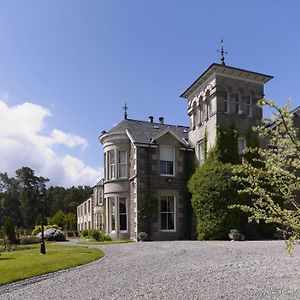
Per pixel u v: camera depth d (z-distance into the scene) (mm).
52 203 100000
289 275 9391
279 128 5402
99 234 27297
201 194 23734
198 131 27531
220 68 25297
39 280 10266
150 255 14500
